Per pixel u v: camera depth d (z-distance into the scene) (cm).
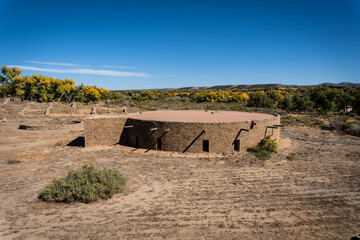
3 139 2527
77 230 845
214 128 1895
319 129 3294
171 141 1958
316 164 1673
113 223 897
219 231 848
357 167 1612
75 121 3447
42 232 830
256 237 812
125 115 2673
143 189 1242
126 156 1878
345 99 5500
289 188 1255
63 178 1175
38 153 1938
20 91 6462
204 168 1577
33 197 1139
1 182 1337
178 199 1120
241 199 1120
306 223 911
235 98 8388
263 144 2045
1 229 851
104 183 1168
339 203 1088
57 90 7069
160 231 844
